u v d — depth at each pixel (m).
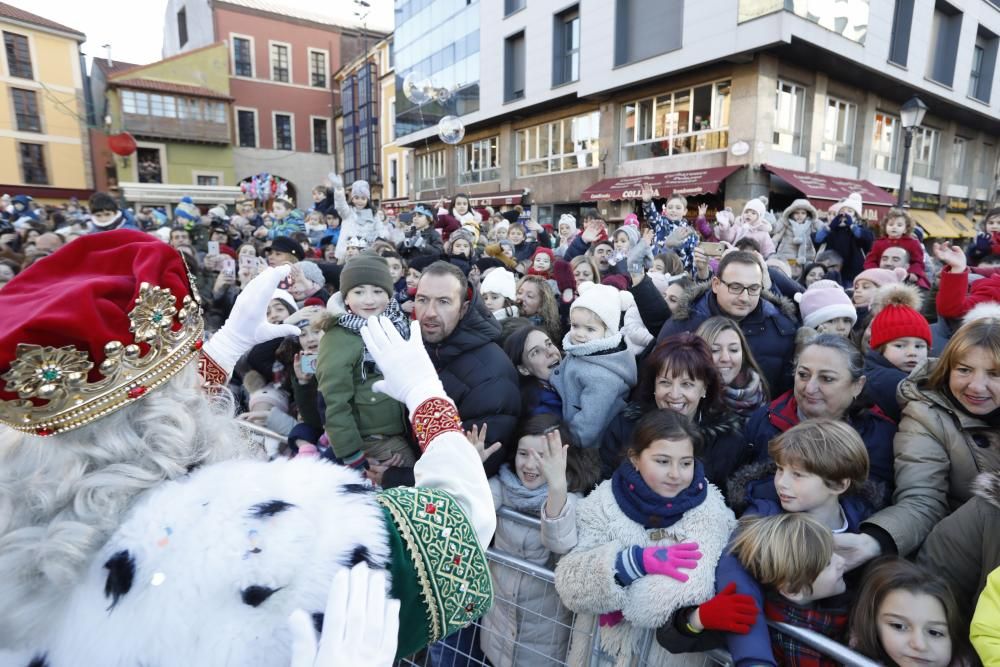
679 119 12.71
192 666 0.46
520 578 1.73
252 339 1.06
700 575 1.39
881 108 13.75
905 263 3.81
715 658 1.34
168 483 0.54
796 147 12.02
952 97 14.66
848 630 1.31
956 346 1.55
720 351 2.09
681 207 6.24
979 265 4.50
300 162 28.59
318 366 1.95
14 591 0.49
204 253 6.30
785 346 2.46
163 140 23.98
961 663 1.20
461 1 18.56
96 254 0.57
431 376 0.87
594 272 3.83
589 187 14.57
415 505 0.65
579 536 1.61
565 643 1.70
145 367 0.54
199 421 0.60
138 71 22.95
